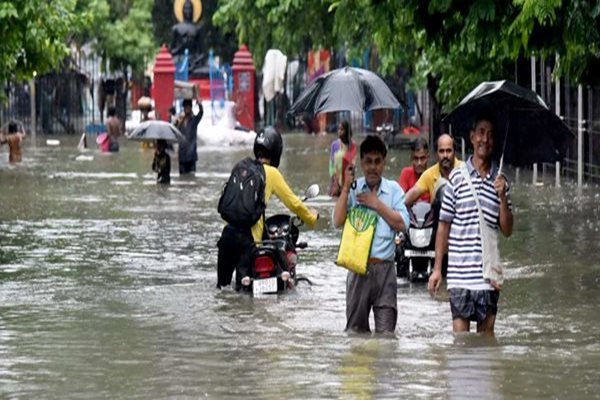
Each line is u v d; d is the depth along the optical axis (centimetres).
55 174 8500
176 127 8550
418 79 9631
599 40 3931
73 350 2806
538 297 3556
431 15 4253
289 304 3525
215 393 2320
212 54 14438
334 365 2558
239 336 2992
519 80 7612
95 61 15612
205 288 3816
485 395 2261
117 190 7231
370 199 2906
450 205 2800
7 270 4184
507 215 2778
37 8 7019
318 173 8388
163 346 2856
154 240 4959
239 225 3744
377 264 2930
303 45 13088
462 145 8881
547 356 2634
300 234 5062
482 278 2781
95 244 4850
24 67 7550
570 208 5869
